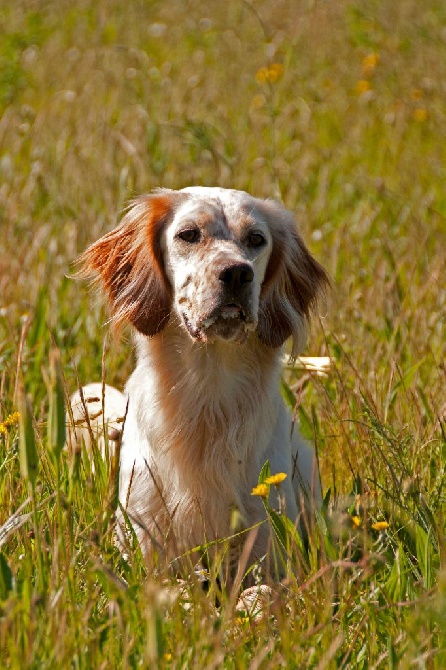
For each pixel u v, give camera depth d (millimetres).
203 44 23281
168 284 7742
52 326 10031
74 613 5176
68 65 20984
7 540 6277
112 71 20094
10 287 10922
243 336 7113
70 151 14852
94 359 9883
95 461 7082
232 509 7320
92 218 12312
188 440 7387
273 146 13023
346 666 5305
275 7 24172
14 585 5328
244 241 7512
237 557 7301
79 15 26000
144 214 7949
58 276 11039
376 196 14391
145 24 25688
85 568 5941
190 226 7500
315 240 12688
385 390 8867
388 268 11570
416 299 10719
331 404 8281
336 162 16453
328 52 22703
